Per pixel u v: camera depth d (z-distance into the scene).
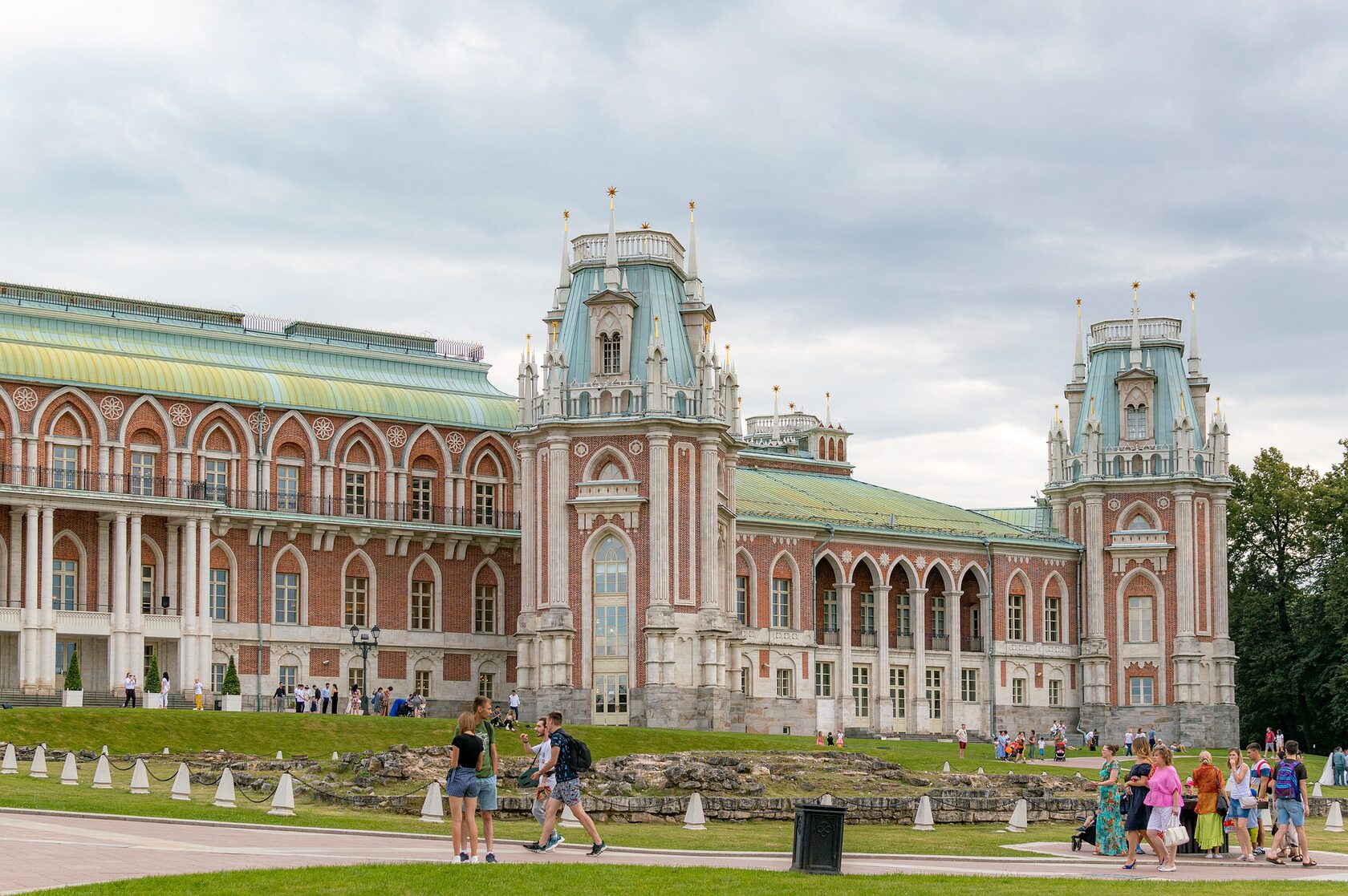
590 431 89.25
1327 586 114.75
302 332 101.62
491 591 101.56
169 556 90.19
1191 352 112.25
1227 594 111.81
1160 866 36.44
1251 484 124.00
